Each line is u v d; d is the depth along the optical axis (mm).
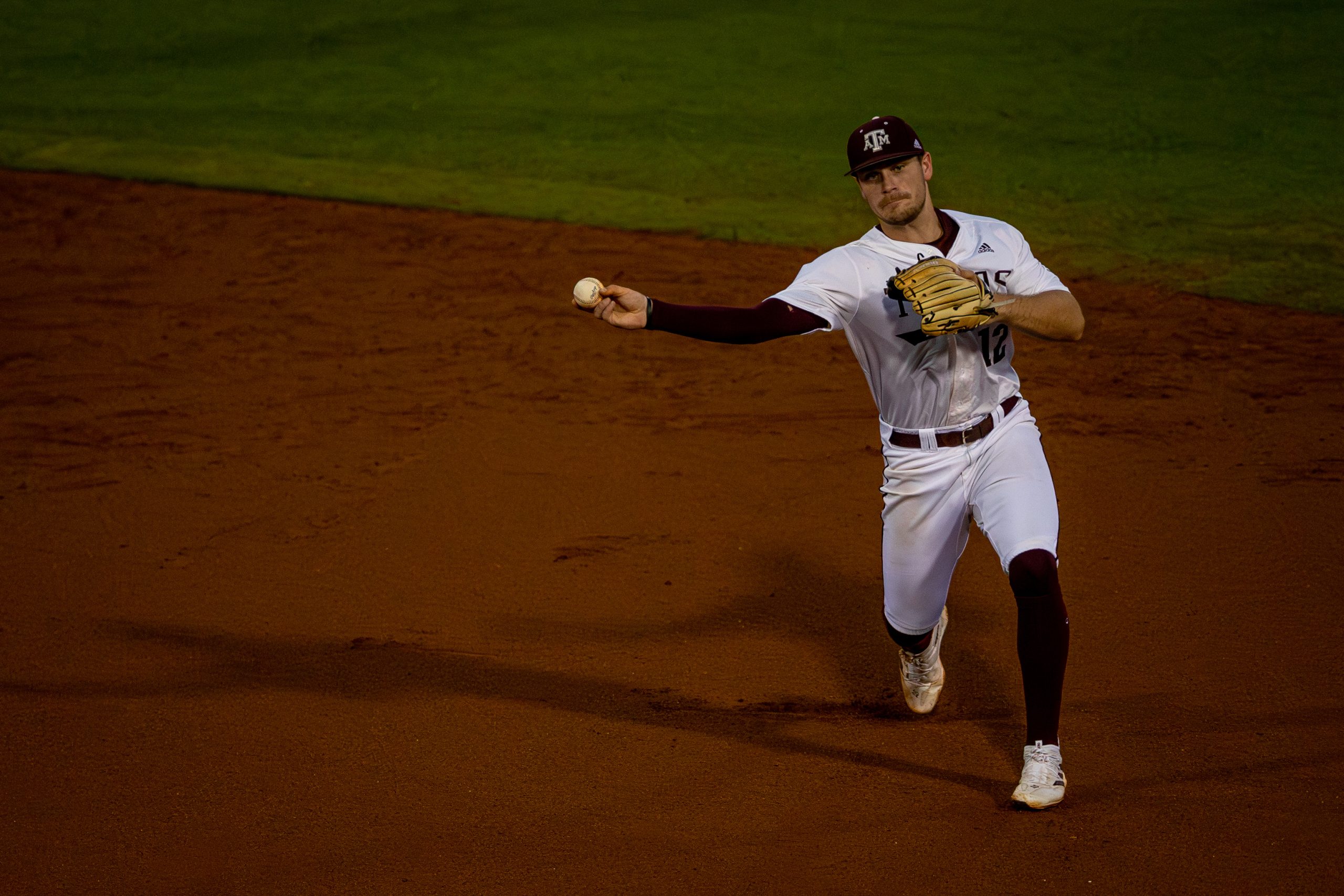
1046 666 15352
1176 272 41062
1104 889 14062
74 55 73750
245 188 52688
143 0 84438
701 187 52094
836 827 15531
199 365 35219
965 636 20672
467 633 21219
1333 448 27484
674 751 17516
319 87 67312
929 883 14344
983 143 55906
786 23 76688
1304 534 23469
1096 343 35156
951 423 16078
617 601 22219
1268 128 56000
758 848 15156
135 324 38562
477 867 14969
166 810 16375
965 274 14383
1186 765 16531
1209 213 46812
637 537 24625
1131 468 26922
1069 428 29266
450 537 24859
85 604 22578
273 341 37031
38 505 26859
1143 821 15273
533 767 17188
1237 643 19781
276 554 24375
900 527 16688
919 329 15516
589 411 31438
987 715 18375
